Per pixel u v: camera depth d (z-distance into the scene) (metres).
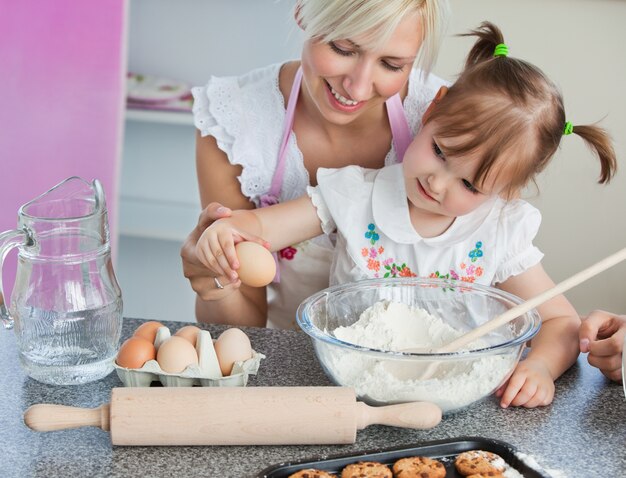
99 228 1.05
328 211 1.43
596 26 1.91
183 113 2.50
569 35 1.93
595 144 1.37
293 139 1.56
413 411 0.94
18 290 1.04
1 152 2.03
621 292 2.05
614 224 2.00
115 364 1.04
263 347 1.18
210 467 0.90
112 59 2.04
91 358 1.05
